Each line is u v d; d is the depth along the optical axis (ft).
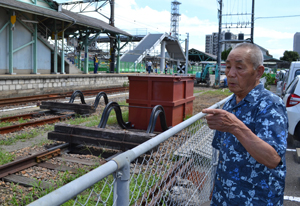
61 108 33.58
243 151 5.81
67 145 19.42
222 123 5.35
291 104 22.57
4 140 21.98
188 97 29.68
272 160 5.16
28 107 38.68
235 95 6.53
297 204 13.38
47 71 70.79
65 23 75.92
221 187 6.15
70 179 14.40
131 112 26.99
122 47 102.83
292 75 35.40
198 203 10.48
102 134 18.53
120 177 4.95
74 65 83.97
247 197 5.71
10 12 56.13
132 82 26.61
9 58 57.72
